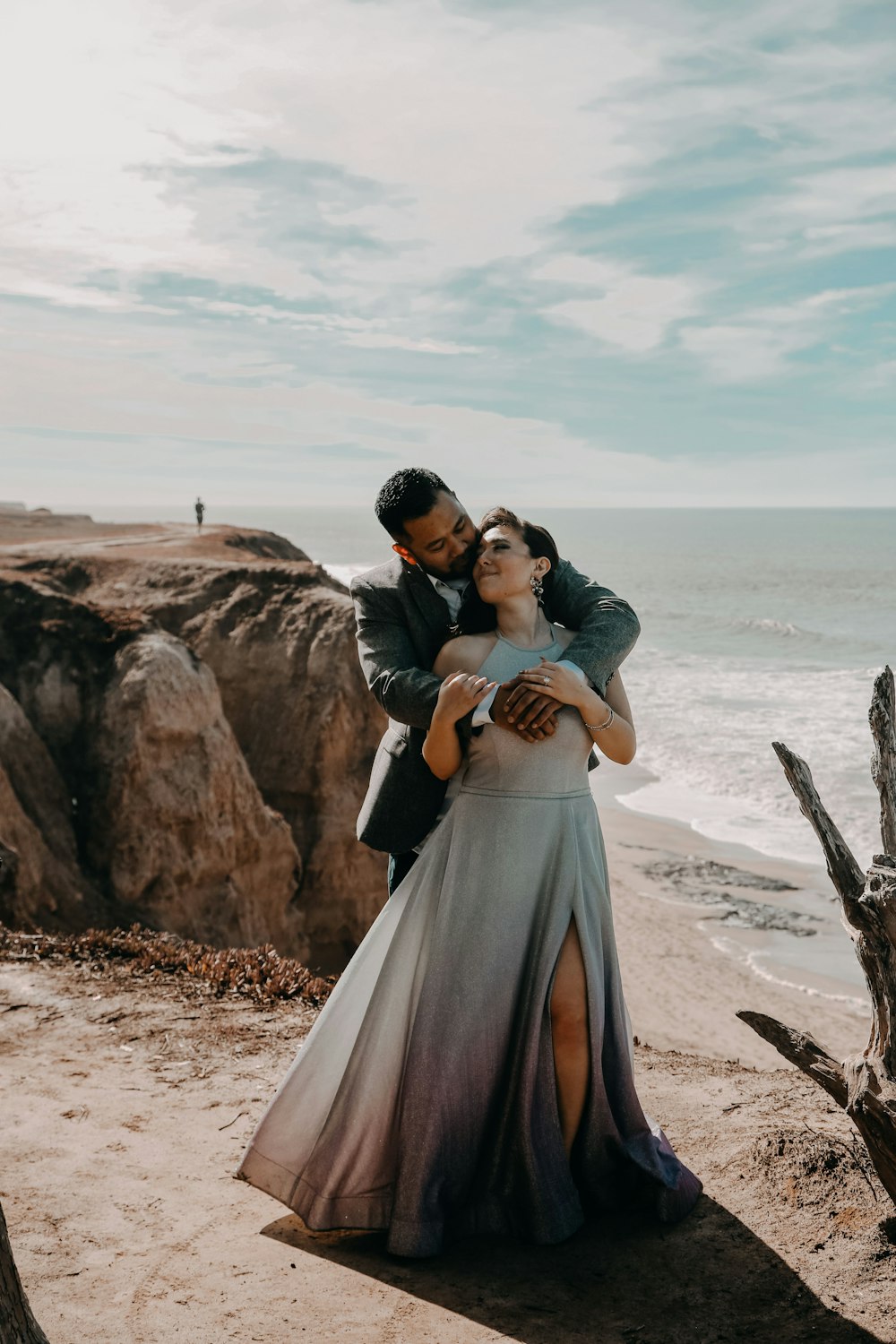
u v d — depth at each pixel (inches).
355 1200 123.9
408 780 127.0
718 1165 140.5
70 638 701.9
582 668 121.4
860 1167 129.9
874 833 956.0
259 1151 128.1
